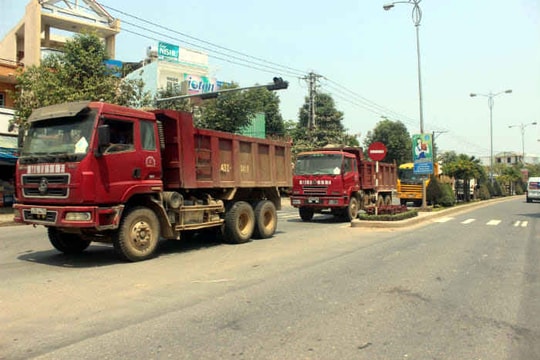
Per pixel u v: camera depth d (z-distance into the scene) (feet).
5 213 68.08
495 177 191.11
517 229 49.21
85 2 106.11
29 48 90.74
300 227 52.11
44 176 27.32
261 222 40.55
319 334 15.61
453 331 15.99
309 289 21.93
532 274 25.55
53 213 26.89
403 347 14.44
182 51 120.16
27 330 16.07
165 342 14.83
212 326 16.44
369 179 70.03
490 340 15.11
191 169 33.06
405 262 29.12
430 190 85.97
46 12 97.96
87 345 14.58
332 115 164.76
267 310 18.44
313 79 130.62
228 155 37.76
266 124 155.43
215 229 39.70
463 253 32.68
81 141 26.50
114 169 27.53
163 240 39.86
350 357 13.60
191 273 25.67
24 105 65.87
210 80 117.29
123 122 28.60
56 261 29.53
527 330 16.12
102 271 26.16
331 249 34.68
